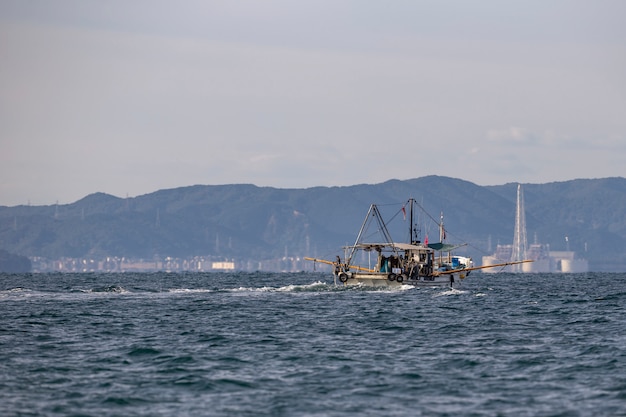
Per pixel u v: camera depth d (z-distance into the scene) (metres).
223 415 125.44
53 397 135.12
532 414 126.69
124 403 131.75
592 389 143.00
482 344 193.88
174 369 158.50
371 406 131.12
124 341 196.12
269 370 158.50
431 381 149.12
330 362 167.25
